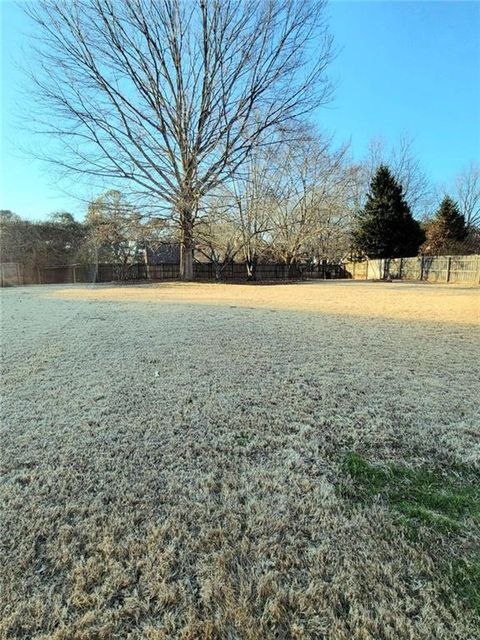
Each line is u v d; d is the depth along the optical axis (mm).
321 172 20031
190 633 842
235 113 14883
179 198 15430
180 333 4098
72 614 886
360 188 25453
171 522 1197
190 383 2486
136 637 833
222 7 13594
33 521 1199
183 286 14227
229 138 15117
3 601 914
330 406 2113
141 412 2037
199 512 1244
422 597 921
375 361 2994
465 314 5719
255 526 1179
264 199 18375
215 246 18984
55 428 1850
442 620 859
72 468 1505
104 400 2201
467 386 2418
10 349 3355
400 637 824
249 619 875
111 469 1500
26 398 2230
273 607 903
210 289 12641
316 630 847
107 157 14547
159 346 3484
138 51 13688
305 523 1191
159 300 8102
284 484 1401
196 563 1036
